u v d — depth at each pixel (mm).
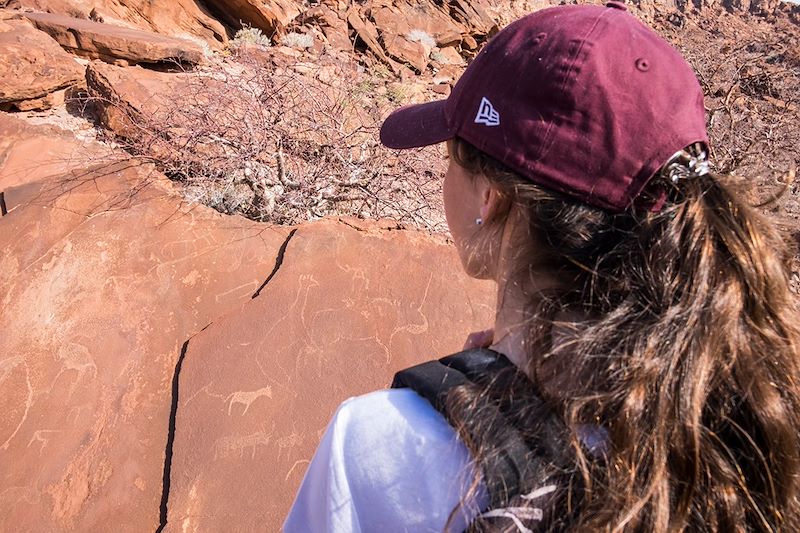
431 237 3312
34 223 3215
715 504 536
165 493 2295
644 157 573
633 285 566
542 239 612
